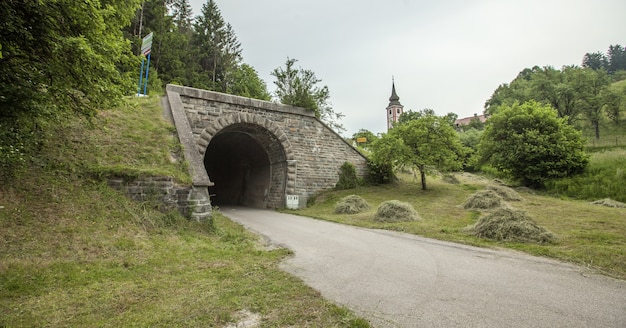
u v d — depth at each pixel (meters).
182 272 5.50
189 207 9.76
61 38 5.30
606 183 16.91
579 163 19.12
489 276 5.38
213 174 29.73
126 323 3.46
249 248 7.61
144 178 9.19
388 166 21.41
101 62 6.25
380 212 12.21
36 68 5.68
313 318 3.64
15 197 6.88
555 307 4.04
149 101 14.68
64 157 8.73
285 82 27.64
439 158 18.44
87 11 5.74
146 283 4.86
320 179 19.64
